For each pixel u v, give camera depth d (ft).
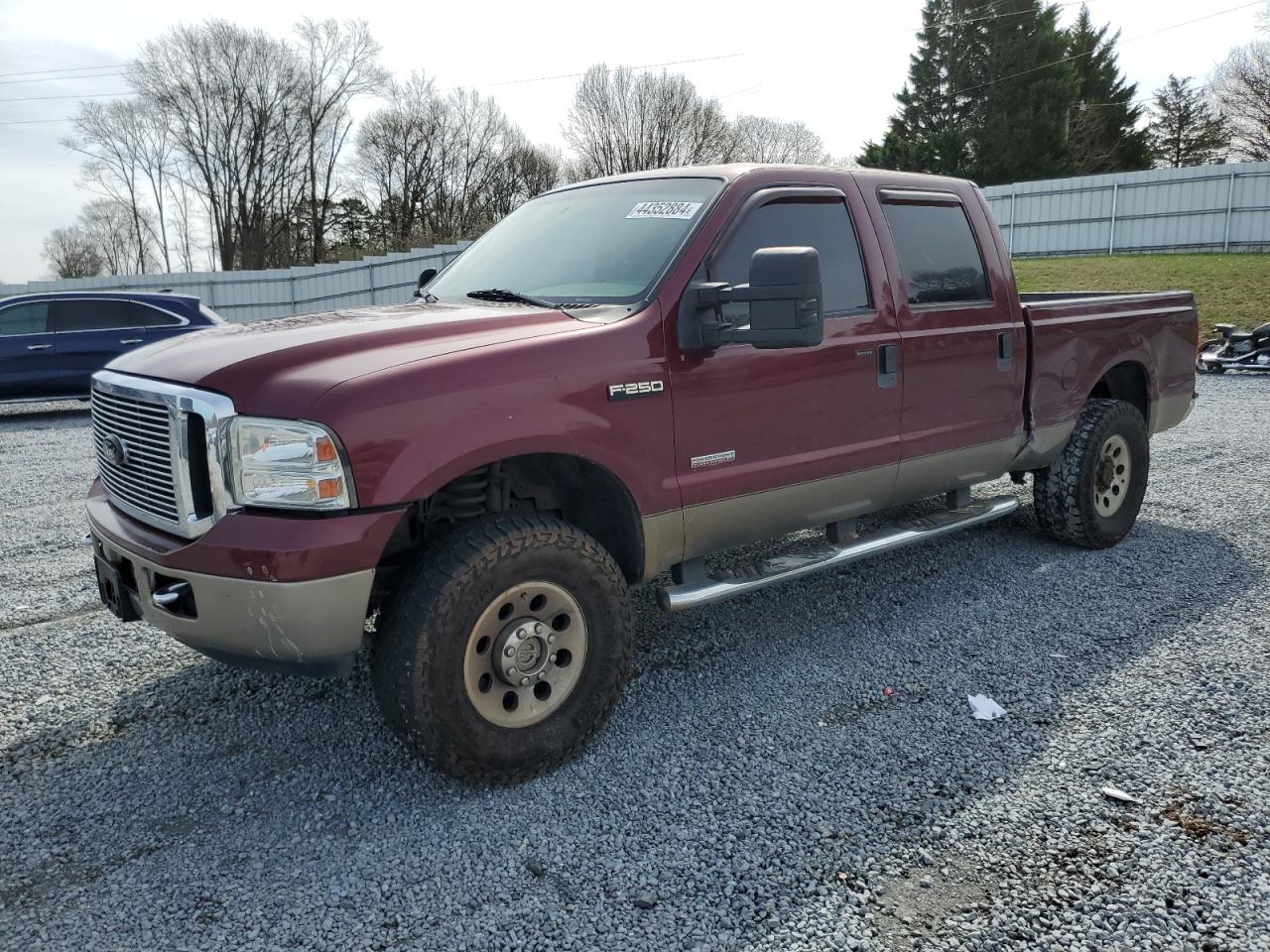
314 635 8.50
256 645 8.68
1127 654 12.75
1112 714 11.05
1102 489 17.19
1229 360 44.83
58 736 10.90
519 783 9.73
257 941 7.38
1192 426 31.45
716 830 8.87
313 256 167.02
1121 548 17.62
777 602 15.23
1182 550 17.40
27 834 8.92
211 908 7.79
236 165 166.09
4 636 13.99
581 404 9.85
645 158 164.25
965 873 8.16
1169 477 23.82
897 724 10.95
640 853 8.52
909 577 16.29
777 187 12.21
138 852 8.63
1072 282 73.77
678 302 10.81
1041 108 151.23
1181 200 88.99
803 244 12.37
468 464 9.05
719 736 10.75
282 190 169.17
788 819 9.02
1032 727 10.81
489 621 9.34
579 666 10.03
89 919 7.66
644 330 10.50
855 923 7.54
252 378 8.79
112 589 10.29
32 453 30.91
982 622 14.11
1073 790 9.44
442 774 9.65
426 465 8.76
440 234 153.17
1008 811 9.09
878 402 13.05
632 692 11.96
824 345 12.26
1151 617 14.10
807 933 7.42
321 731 10.98
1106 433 16.80
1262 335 44.39
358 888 8.05
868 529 15.05
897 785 9.61
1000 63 155.43
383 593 10.13
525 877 8.19
